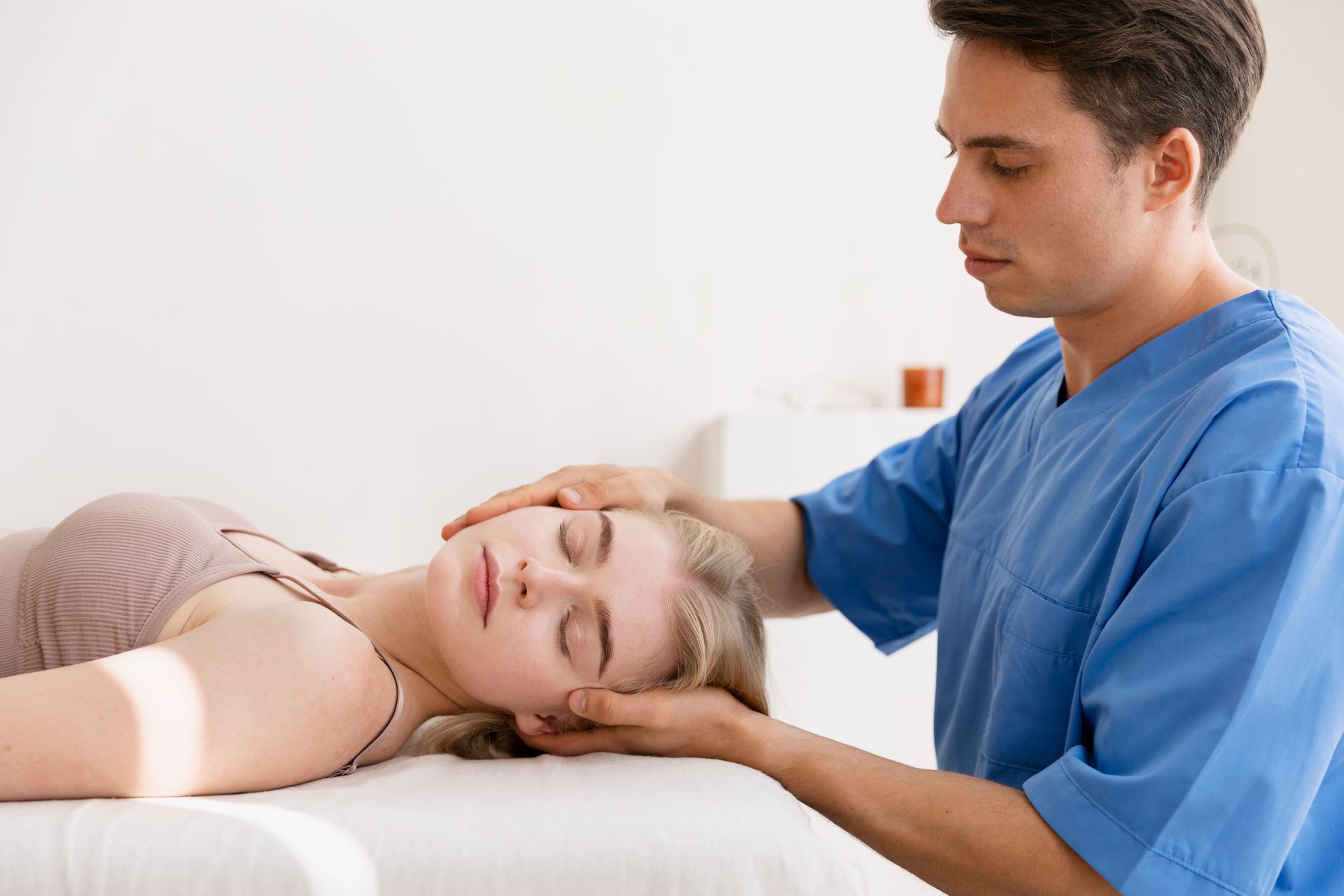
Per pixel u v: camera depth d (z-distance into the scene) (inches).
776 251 116.2
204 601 47.0
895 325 118.0
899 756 104.8
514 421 112.5
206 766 39.9
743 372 115.9
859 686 104.7
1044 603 45.8
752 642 56.9
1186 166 43.1
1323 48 91.7
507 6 110.7
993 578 50.9
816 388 117.0
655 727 46.2
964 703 51.7
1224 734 35.9
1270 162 97.1
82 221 105.3
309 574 58.3
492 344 111.9
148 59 105.4
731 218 115.4
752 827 38.3
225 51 106.5
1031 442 54.0
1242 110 43.9
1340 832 39.4
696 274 115.0
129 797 38.9
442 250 110.7
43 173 104.5
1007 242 45.1
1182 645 38.1
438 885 36.2
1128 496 43.4
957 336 118.8
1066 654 44.7
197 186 106.7
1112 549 43.7
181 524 49.6
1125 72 41.3
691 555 55.0
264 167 107.6
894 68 117.1
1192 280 47.1
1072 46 41.0
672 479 62.1
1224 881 35.6
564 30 111.9
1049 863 38.4
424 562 111.3
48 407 105.5
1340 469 38.5
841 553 64.4
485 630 50.6
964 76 43.8
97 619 46.5
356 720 45.1
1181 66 41.5
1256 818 35.8
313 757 43.2
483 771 44.8
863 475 66.0
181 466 107.4
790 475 106.4
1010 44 42.2
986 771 47.5
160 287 106.6
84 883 34.4
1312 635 36.9
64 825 35.4
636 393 114.5
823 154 116.6
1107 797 37.4
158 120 105.8
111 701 38.9
